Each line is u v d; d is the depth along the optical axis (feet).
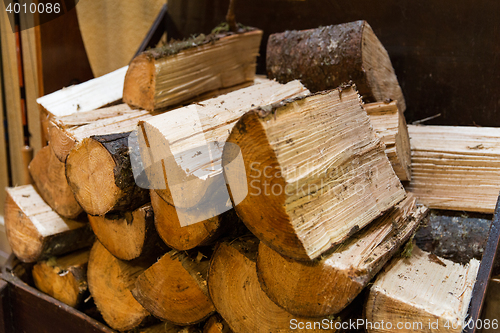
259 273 2.58
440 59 4.03
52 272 3.91
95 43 5.25
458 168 3.42
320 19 4.56
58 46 4.77
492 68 3.82
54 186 3.72
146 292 3.20
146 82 3.54
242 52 4.28
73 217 3.66
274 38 4.04
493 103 3.87
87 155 2.91
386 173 2.80
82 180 3.00
